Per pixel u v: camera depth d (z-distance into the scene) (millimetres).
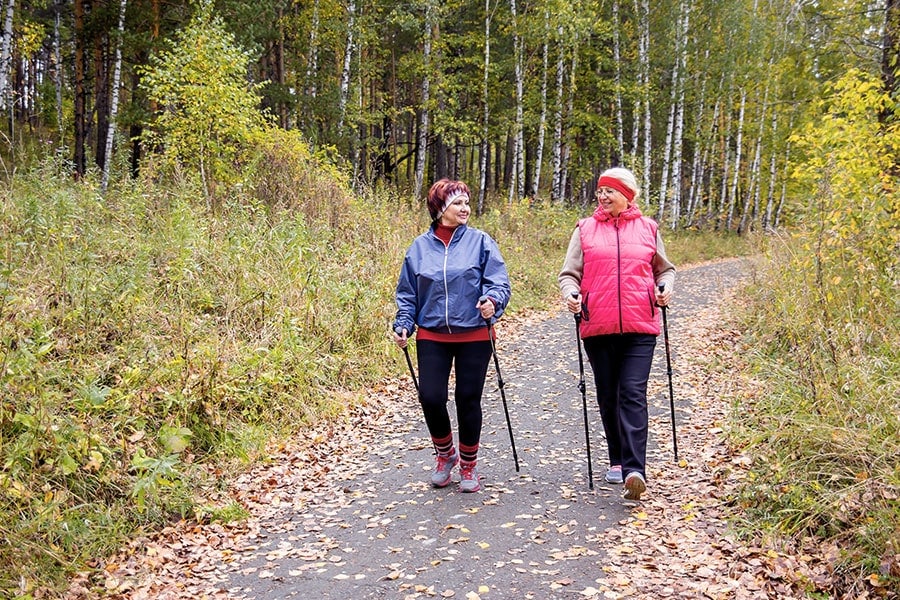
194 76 11398
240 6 17078
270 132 12281
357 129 22266
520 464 4871
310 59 21016
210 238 8242
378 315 8039
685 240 24031
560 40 22109
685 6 24391
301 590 3289
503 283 4207
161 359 5363
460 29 25109
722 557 3309
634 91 23594
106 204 8867
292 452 5293
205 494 4430
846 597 2887
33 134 24047
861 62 11180
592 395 6652
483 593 3135
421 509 4172
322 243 9305
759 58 26094
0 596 3029
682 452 4879
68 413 4422
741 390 6055
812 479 3742
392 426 6023
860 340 5238
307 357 6617
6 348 4207
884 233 6574
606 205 4242
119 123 16844
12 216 6914
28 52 20844
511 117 23578
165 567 3588
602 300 4117
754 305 9234
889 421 3889
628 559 3365
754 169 29094
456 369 4309
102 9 17109
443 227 4316
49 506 3584
